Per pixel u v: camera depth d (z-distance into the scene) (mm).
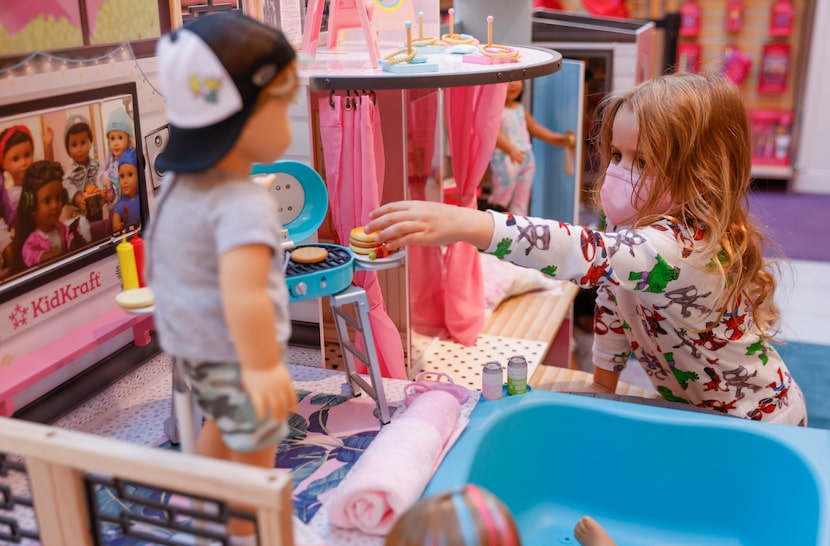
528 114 2596
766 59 4926
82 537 812
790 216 4609
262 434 791
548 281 2240
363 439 1242
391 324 1513
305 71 1251
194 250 736
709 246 1222
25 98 1096
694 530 1270
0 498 1021
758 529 1227
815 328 3109
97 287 1288
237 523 888
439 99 1667
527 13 2152
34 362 1131
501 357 1762
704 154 1248
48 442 774
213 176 742
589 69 2674
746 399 1394
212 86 691
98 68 1229
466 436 1205
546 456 1326
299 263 1179
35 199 1135
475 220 1151
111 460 750
